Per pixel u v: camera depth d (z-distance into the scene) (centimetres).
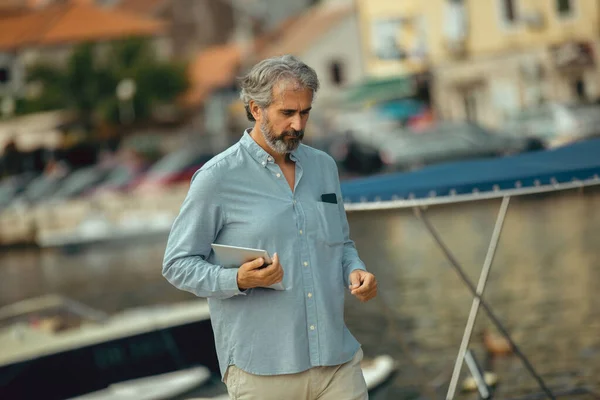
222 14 7400
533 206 2052
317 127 4244
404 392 774
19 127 4844
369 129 3036
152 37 6069
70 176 3931
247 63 5725
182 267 339
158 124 5012
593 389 734
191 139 4838
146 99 5038
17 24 6419
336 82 5444
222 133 4922
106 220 2423
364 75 4600
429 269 1447
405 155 2775
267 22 7519
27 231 2758
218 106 5206
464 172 511
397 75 4356
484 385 621
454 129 2827
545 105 2762
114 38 5681
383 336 1005
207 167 345
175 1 7294
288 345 338
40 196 3700
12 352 779
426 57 4316
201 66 5975
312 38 5462
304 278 341
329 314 343
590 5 3809
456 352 906
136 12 7269
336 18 5478
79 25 6200
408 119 3853
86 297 1702
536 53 3956
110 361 797
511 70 4038
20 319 830
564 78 3884
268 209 342
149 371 809
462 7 4156
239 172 344
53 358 781
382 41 4459
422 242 1748
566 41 3881
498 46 4075
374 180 540
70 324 830
